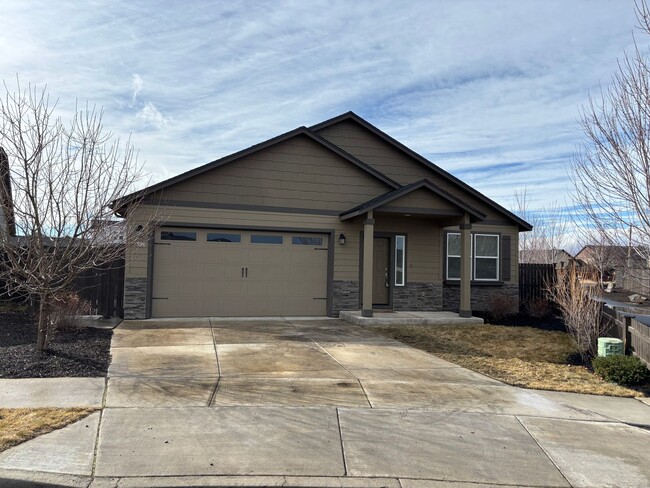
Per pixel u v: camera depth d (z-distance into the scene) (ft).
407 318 42.47
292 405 19.81
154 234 42.11
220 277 43.96
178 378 23.00
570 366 29.55
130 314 41.29
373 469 14.88
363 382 23.49
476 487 14.17
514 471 15.25
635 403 22.67
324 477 14.25
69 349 27.68
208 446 15.81
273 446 16.02
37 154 24.98
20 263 28.30
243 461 14.92
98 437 16.17
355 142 53.26
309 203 46.29
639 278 29.68
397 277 49.73
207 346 30.45
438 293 50.72
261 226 44.78
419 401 21.13
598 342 30.63
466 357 30.66
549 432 18.44
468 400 21.68
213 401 19.93
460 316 44.86
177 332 35.14
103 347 29.07
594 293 34.73
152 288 42.19
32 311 39.40
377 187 48.19
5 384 21.35
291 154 45.93
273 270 45.44
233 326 38.73
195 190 43.21
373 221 43.11
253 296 44.78
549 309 50.62
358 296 47.55
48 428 16.63
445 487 14.08
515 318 48.73
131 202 35.53
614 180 27.68
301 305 46.11
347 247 47.42
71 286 38.01
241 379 23.17
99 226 27.12
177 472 14.12
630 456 16.69
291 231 45.78
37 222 25.05
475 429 18.35
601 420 19.97
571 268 39.55
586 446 17.34
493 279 53.62
